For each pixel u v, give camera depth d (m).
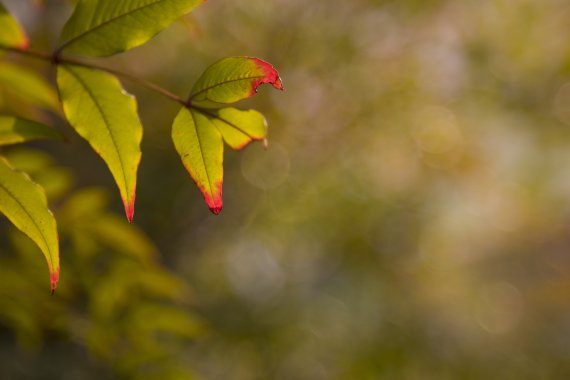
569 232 6.50
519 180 5.09
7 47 0.61
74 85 0.57
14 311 1.06
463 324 4.28
